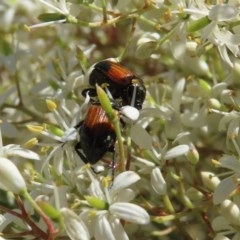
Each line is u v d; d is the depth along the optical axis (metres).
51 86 0.15
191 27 0.13
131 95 0.13
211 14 0.13
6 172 0.11
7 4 0.17
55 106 0.13
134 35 0.16
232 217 0.12
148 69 0.16
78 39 0.17
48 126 0.13
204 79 0.15
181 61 0.15
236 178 0.12
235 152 0.13
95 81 0.13
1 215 0.13
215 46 0.14
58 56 0.16
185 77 0.15
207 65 0.15
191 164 0.13
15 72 0.16
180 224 0.14
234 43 0.13
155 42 0.14
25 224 0.13
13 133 0.15
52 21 0.14
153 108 0.14
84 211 0.12
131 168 0.13
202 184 0.14
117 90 0.13
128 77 0.13
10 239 0.12
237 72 0.13
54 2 0.14
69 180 0.13
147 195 0.14
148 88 0.15
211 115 0.14
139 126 0.13
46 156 0.13
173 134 0.14
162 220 0.13
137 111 0.13
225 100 0.14
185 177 0.14
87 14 0.14
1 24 0.17
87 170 0.12
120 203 0.12
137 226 0.13
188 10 0.13
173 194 0.14
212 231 0.13
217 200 0.12
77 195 0.13
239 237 0.13
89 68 0.14
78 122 0.13
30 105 0.16
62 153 0.13
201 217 0.14
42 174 0.13
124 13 0.14
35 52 0.17
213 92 0.14
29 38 0.17
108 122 0.13
